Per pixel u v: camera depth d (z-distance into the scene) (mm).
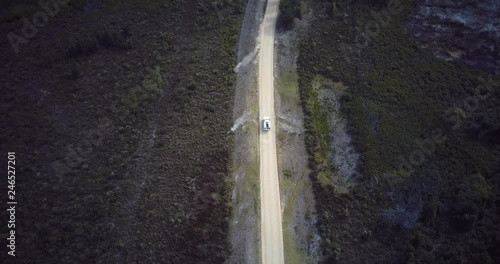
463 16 76375
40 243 50188
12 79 68562
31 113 63719
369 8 78062
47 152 58875
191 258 49531
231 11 78312
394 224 53719
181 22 77000
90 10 80562
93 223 51875
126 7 80438
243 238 51375
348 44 72688
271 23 75812
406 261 51000
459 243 53906
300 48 71312
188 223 51875
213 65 68812
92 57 71312
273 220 52875
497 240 53656
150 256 49531
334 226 52750
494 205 57656
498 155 62562
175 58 70500
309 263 49875
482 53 73062
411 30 76500
